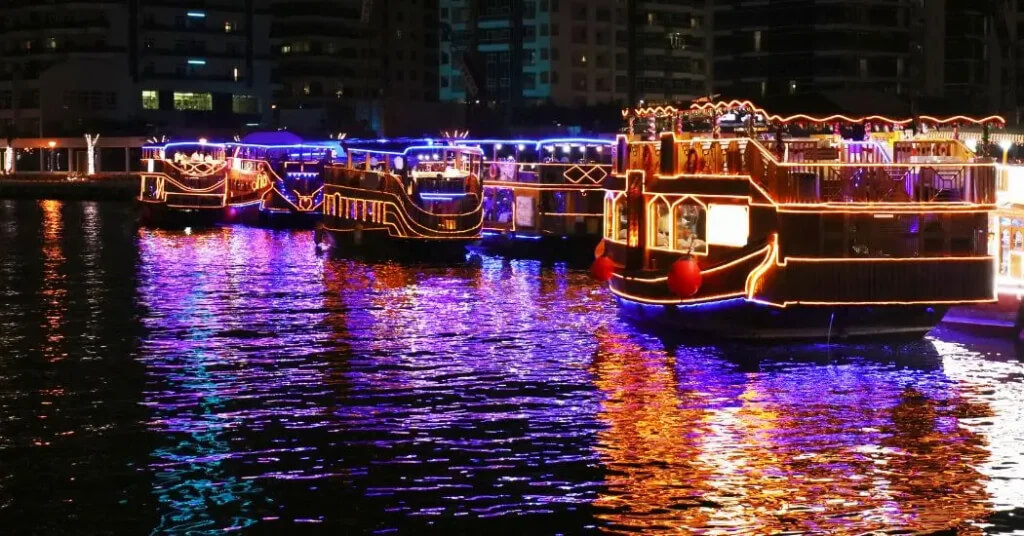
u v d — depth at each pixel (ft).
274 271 206.18
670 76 567.18
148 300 169.58
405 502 80.43
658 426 97.25
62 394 109.70
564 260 225.97
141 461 89.15
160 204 314.55
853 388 108.58
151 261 224.53
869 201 114.83
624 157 139.85
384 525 76.54
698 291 122.31
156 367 121.29
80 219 351.67
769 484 82.79
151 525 76.59
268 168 310.65
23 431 97.19
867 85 472.03
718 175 121.70
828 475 84.58
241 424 99.14
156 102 552.41
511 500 80.59
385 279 193.88
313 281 191.72
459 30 571.28
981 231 115.96
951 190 116.06
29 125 560.20
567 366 120.26
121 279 195.62
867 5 470.39
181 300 169.48
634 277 132.57
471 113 514.27
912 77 426.51
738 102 122.31
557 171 226.99
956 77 466.29
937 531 74.59
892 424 97.04
